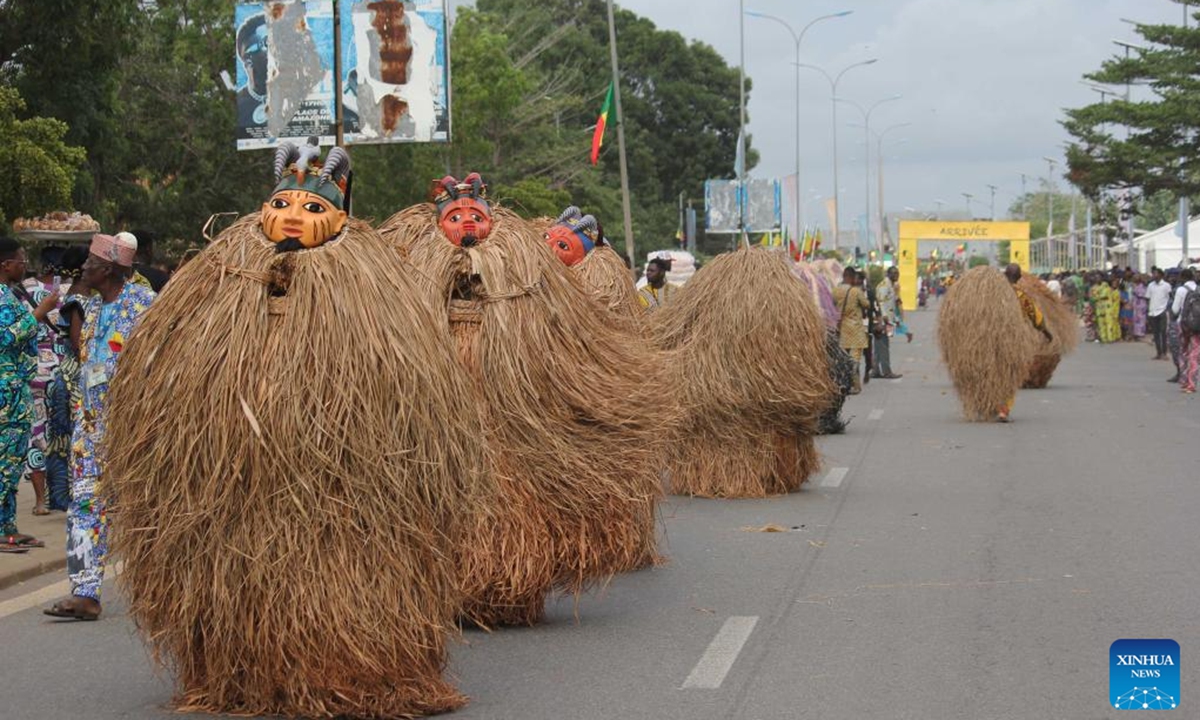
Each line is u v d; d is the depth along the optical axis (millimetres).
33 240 18609
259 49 17578
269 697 5703
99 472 7938
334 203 5883
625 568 8289
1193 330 23281
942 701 6180
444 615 5961
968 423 18656
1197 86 35000
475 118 34844
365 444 5566
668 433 8328
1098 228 59094
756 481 12203
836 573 9062
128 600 5996
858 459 14953
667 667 6816
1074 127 37875
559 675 6672
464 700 6133
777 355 11922
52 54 20125
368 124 18312
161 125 28016
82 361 7914
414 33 18266
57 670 6922
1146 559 9352
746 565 9344
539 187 38250
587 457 7520
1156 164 35719
